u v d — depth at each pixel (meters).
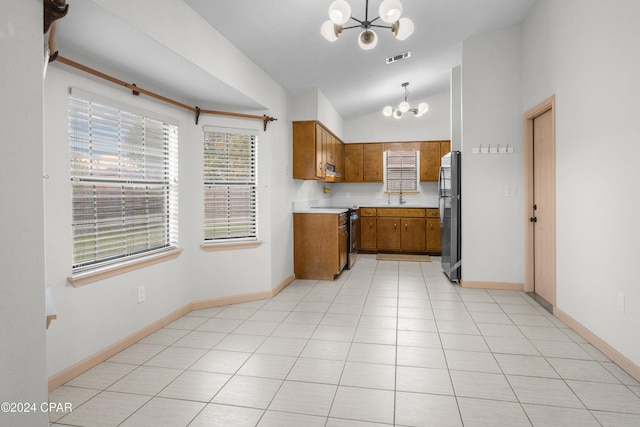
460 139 5.09
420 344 2.90
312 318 3.51
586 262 2.94
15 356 1.14
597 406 2.03
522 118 4.36
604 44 2.64
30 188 1.17
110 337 2.71
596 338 2.79
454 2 3.55
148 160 3.15
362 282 4.91
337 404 2.07
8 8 1.12
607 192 2.63
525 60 4.23
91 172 2.58
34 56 1.18
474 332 3.14
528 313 3.62
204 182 3.83
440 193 5.55
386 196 7.56
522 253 4.44
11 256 1.13
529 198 4.30
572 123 3.14
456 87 5.12
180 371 2.47
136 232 3.03
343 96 5.66
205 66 2.82
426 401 2.09
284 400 2.12
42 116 1.20
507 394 2.16
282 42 3.46
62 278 2.35
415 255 6.95
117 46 2.34
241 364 2.57
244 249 4.05
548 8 3.59
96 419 1.94
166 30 2.36
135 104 2.95
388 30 3.78
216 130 3.85
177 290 3.52
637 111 2.29
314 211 4.99
